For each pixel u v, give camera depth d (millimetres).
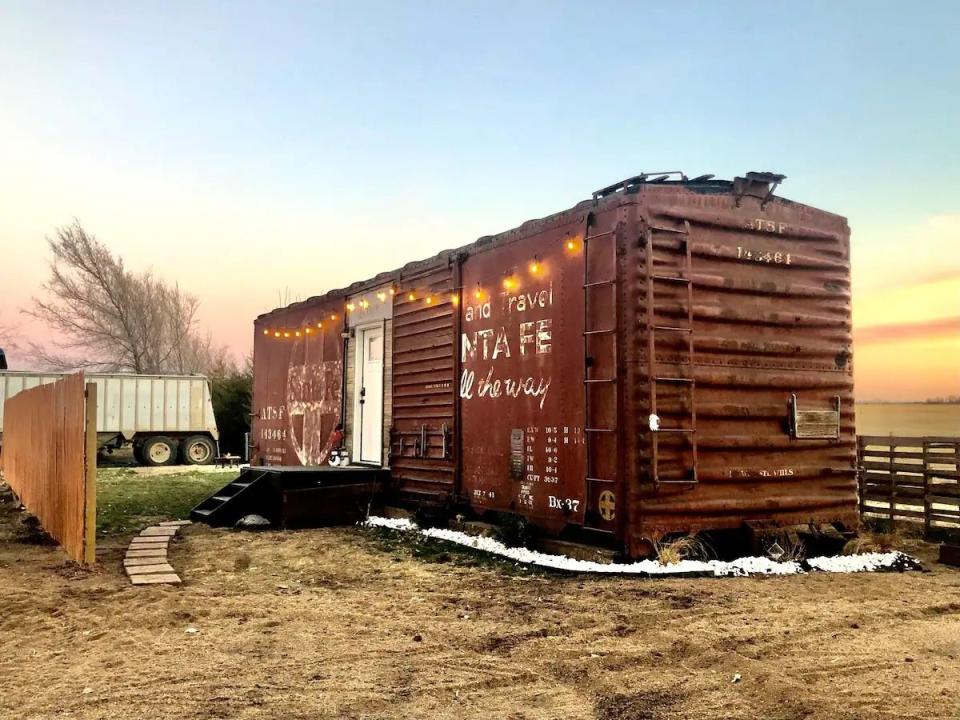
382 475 10609
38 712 3566
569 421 7531
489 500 8688
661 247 7027
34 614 5379
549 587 6309
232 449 26906
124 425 23266
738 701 3779
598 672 4230
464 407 9227
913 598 5883
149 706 3648
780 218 7754
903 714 3562
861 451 9930
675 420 6918
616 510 6887
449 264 9664
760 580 6496
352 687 3951
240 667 4254
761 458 7402
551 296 7891
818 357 7855
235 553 7973
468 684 4023
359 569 7129
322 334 12906
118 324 35938
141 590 6156
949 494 8867
